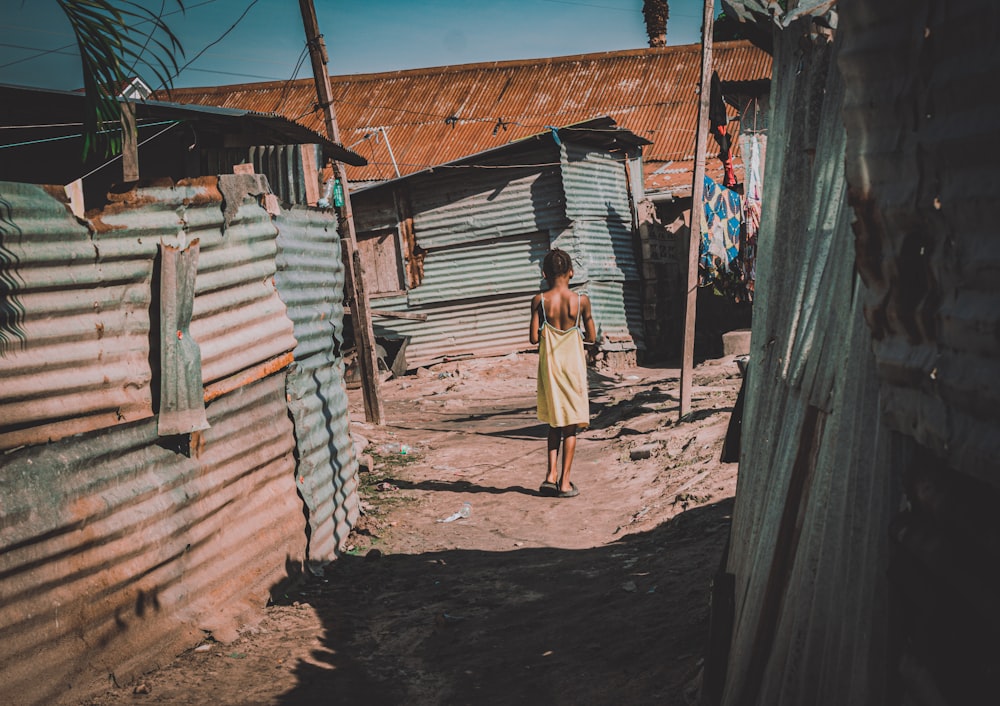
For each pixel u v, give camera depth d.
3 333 3.29
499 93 25.42
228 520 4.76
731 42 25.12
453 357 19.20
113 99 4.19
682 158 21.55
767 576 2.76
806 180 3.11
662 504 6.70
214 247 4.59
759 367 3.48
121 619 3.85
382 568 5.86
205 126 8.66
